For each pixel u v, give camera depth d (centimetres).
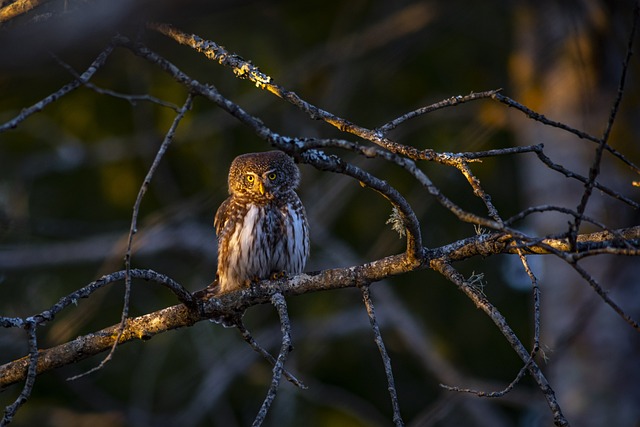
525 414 1602
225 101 509
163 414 1424
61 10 573
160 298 1472
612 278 1226
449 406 1188
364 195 1507
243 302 695
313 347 1480
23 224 1405
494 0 1454
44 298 1446
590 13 1191
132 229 526
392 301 1456
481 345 1505
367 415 1401
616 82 1232
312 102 1506
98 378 1439
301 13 1467
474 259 1490
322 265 1441
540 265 1441
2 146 1439
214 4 562
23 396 578
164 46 839
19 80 823
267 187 949
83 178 1484
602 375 1221
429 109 552
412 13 1413
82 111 1410
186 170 1473
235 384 1511
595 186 530
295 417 1382
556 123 540
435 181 1418
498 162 1511
